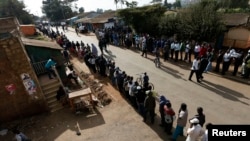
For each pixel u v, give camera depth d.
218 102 11.24
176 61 18.92
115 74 13.88
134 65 18.69
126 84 11.88
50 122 11.49
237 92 12.27
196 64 13.70
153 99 9.37
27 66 11.52
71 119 11.48
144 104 9.54
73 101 12.30
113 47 26.70
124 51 24.12
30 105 12.20
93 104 12.25
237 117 9.77
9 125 11.63
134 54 22.48
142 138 9.09
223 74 15.11
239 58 14.08
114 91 14.12
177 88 13.37
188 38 20.77
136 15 29.77
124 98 13.00
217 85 13.45
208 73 15.77
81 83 15.95
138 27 30.91
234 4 50.88
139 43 24.09
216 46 23.00
